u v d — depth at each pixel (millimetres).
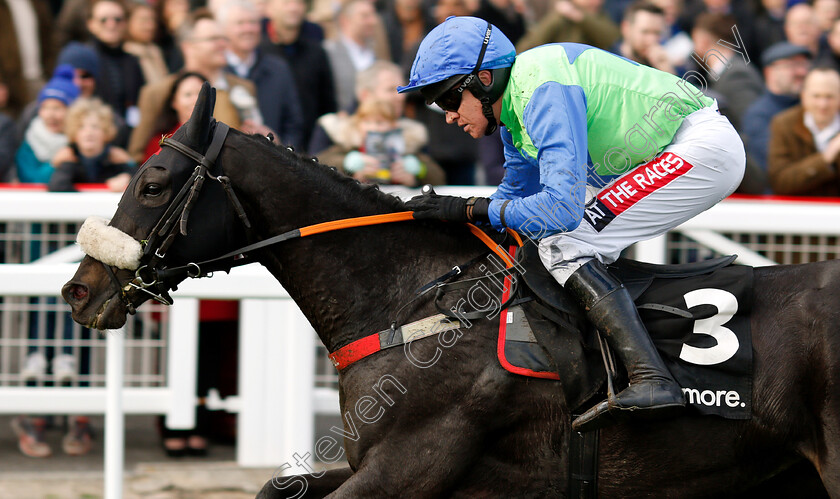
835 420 4211
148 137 8000
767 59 8789
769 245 7289
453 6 10500
